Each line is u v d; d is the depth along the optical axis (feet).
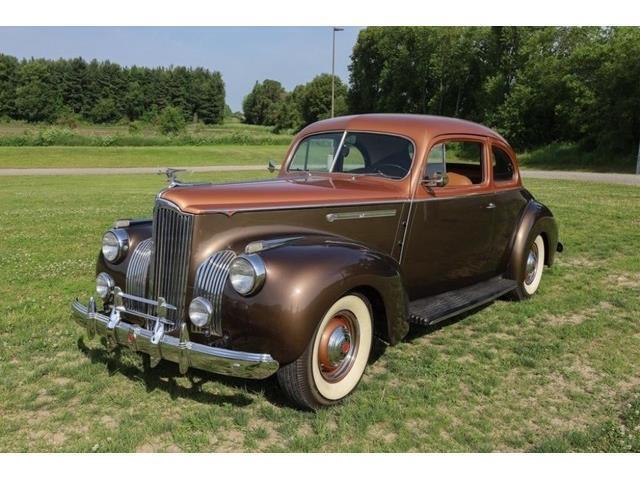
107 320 12.41
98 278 13.69
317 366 11.59
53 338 15.60
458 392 13.03
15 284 20.97
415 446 10.75
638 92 104.53
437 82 184.34
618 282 22.71
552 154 120.78
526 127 135.13
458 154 17.78
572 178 79.56
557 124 130.62
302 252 11.52
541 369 14.38
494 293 17.98
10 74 279.49
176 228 11.90
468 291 17.99
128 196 53.47
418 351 15.47
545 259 21.68
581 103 113.91
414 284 15.98
